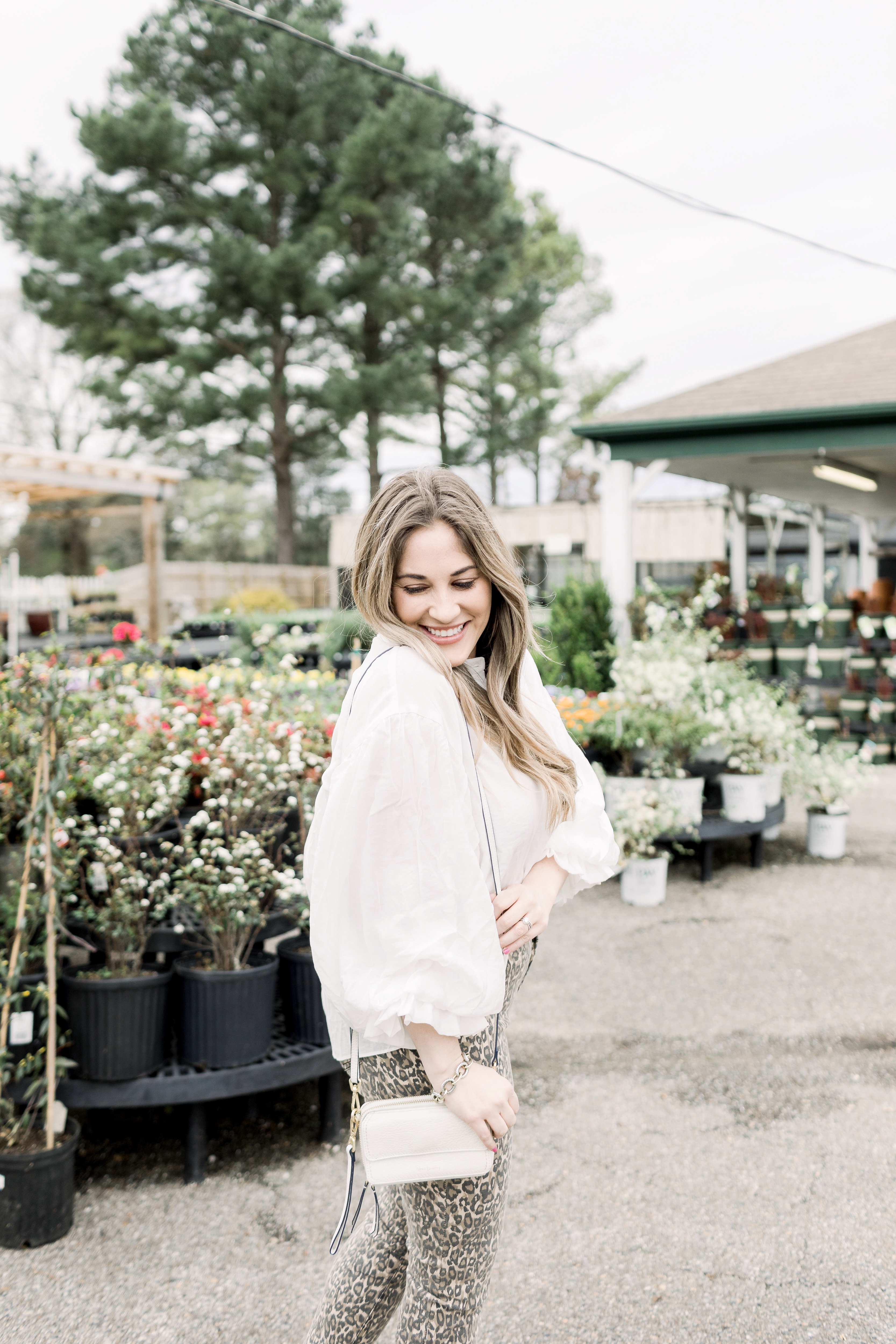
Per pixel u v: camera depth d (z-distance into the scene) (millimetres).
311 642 5582
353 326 23781
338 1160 2881
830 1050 3539
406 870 1288
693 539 20750
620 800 5375
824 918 5062
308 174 22812
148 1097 2658
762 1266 2328
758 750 5895
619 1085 3291
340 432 25609
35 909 2586
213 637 13141
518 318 26938
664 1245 2418
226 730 3426
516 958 1544
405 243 23141
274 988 2924
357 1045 1419
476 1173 1321
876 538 17500
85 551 32406
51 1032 2480
